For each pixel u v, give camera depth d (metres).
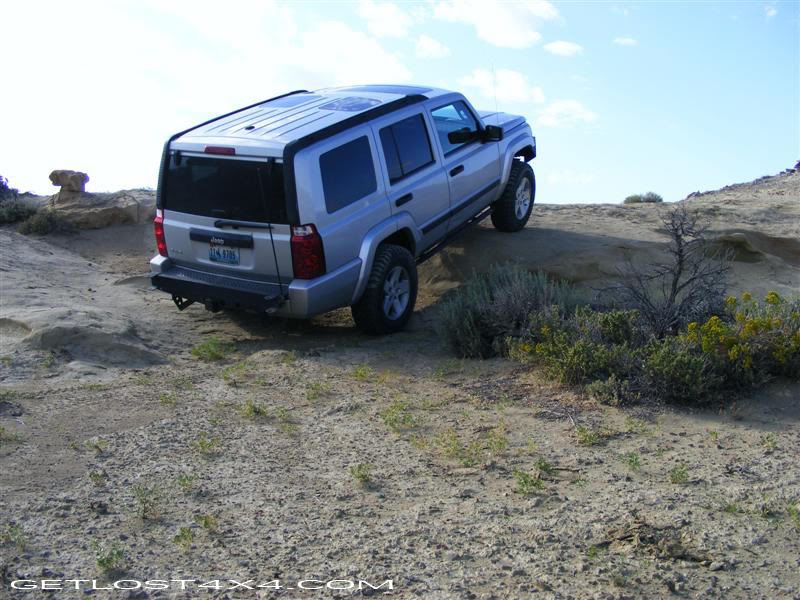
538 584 4.04
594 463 5.56
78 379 7.33
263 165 8.07
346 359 8.22
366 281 8.65
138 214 14.77
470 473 5.46
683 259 8.08
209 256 8.67
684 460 5.55
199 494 5.12
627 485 5.19
